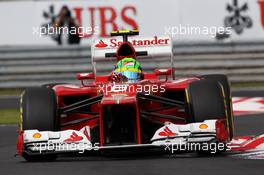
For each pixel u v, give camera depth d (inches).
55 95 1112.2
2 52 2576.3
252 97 2201.0
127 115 1058.1
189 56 2511.1
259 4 2491.4
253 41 2498.8
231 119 1178.0
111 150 1020.5
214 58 2508.6
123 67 1195.9
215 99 1063.6
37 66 2571.4
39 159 1104.8
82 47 2551.7
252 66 2502.5
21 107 1088.2
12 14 2559.1
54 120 1083.9
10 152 1284.4
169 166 969.5
